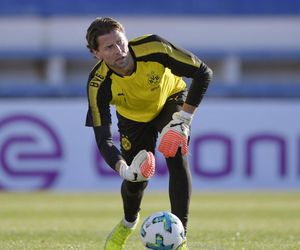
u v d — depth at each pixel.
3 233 33.69
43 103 66.00
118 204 54.28
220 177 66.75
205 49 94.12
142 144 24.05
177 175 22.77
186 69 22.31
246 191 65.88
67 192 65.56
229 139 66.69
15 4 92.94
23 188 66.12
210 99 84.56
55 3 93.19
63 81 92.31
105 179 66.94
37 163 66.12
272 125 67.06
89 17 93.31
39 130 66.00
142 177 19.98
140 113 23.38
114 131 60.31
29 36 93.19
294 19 94.44
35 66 95.25
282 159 67.12
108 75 22.30
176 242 21.33
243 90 84.69
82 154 66.50
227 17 94.19
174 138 21.84
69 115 66.25
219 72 95.56
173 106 23.36
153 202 55.34
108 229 35.97
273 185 67.19
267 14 94.44
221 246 27.83
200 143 66.44
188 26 94.12
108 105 22.62
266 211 48.56
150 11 93.75
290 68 95.94
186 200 22.83
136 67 22.23
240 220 42.00
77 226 37.88
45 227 37.16
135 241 29.62
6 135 65.69
